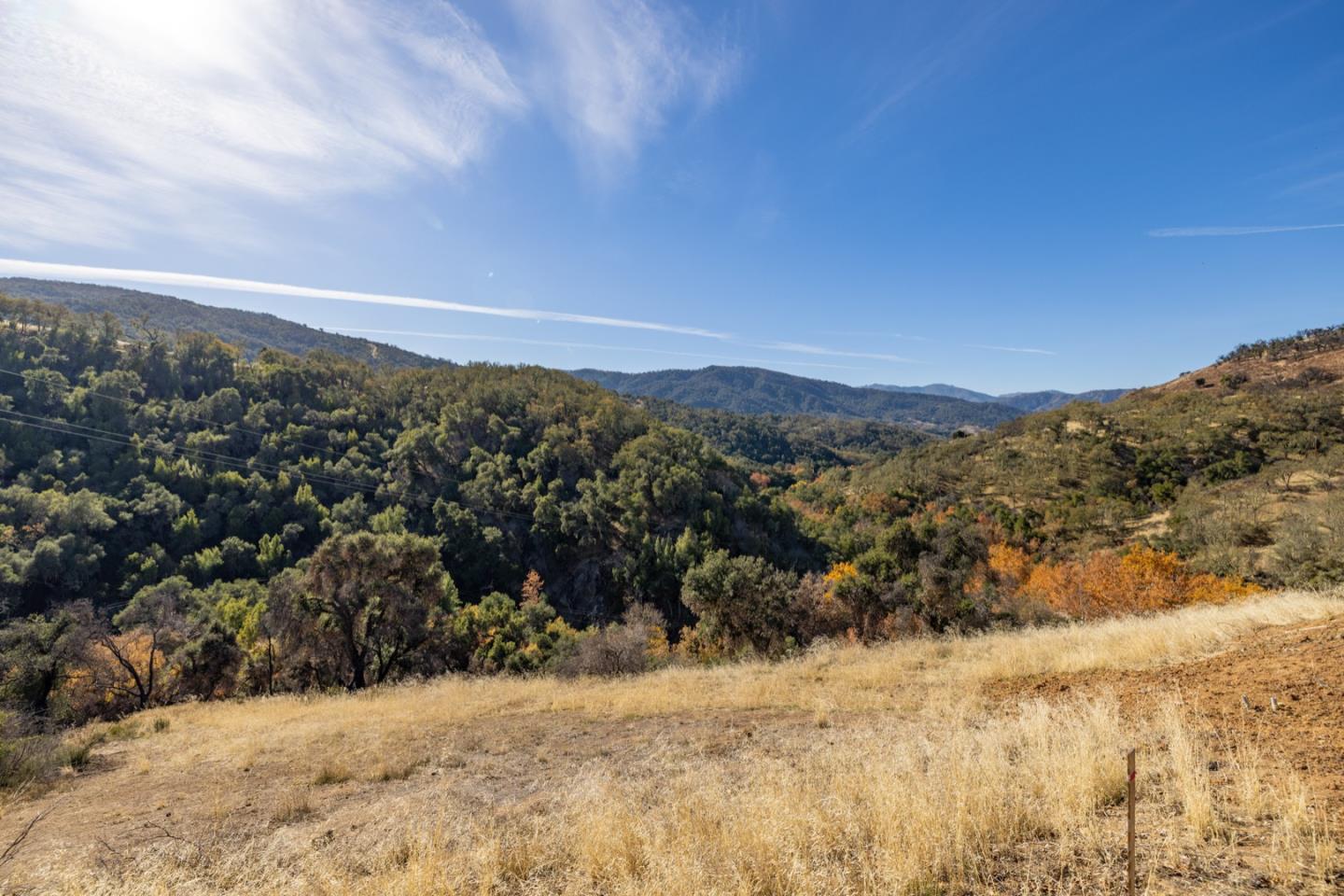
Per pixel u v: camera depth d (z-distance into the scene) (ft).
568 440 357.20
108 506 222.07
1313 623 26.32
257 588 190.19
